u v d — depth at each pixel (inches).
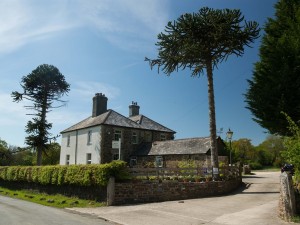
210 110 776.3
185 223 390.6
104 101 1430.9
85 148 1339.8
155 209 506.6
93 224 385.4
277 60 570.3
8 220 402.0
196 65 818.2
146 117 1504.7
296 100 534.9
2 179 1135.6
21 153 2098.9
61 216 451.8
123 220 416.2
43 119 1314.0
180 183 650.2
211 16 702.5
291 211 364.2
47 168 813.2
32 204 618.5
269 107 559.8
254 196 624.1
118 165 614.2
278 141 2299.5
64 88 1343.5
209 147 1079.0
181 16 717.9
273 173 1343.5
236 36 713.6
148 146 1317.7
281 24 614.5
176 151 1168.8
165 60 771.4
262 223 363.6
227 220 398.3
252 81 605.9
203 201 585.9
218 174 729.0
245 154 2224.4
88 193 654.5
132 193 608.4
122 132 1317.7
